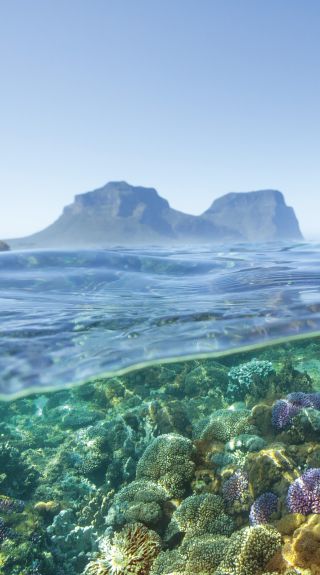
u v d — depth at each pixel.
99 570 3.51
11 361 7.33
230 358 10.20
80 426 7.55
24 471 5.94
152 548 3.91
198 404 8.19
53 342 8.02
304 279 12.70
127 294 11.20
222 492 4.75
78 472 6.25
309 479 4.00
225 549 3.67
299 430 5.32
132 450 6.35
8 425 7.74
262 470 4.50
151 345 8.42
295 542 3.15
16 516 4.48
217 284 12.31
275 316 9.30
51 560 4.20
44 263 15.49
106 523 4.83
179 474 5.16
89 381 8.05
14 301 10.42
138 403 8.22
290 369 8.40
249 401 7.80
